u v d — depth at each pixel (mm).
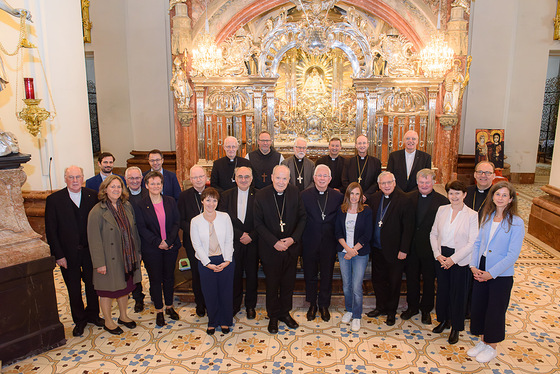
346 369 3719
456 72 7805
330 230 4383
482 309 3861
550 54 11961
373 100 7832
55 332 4066
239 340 4203
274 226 4262
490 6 9273
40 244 3996
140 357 3918
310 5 7660
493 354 3826
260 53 7875
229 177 5535
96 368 3750
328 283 4516
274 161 5969
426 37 8234
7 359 3773
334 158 6062
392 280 4367
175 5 8062
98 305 4473
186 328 4449
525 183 11984
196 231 4102
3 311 3746
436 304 4273
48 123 5730
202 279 4176
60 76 5781
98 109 10789
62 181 5977
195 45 8344
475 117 9680
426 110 7887
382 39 7680
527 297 5055
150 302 5066
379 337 4246
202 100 8109
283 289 4395
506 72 9461
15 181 3883
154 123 10234
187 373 3670
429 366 3764
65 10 5789
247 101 8102
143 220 4305
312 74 8680
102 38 10523
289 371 3693
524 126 11719
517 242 3541
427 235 4281
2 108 5594
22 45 4711
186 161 8391
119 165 10953
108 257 4086
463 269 3977
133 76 10086
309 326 4469
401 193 4340
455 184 3898
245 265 4629
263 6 8422
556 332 4305
